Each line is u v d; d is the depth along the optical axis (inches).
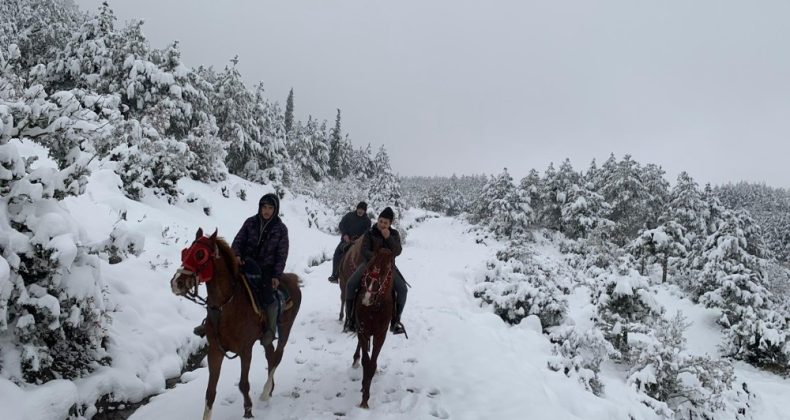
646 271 1321.4
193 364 313.6
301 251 732.7
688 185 1568.7
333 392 262.5
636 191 1717.5
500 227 1636.3
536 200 1807.3
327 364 303.6
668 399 403.5
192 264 189.8
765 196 4303.6
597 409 296.4
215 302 201.8
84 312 235.3
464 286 577.3
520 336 415.2
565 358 365.4
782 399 596.1
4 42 1254.9
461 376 296.4
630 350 449.7
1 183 213.0
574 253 1477.6
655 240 1196.5
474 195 3174.2
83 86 1016.2
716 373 422.0
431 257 901.8
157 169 677.9
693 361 421.7
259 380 271.9
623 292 505.0
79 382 227.0
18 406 187.0
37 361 205.8
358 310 250.1
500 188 1793.8
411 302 490.0
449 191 3388.3
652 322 505.0
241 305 209.0
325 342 345.1
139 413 229.3
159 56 1088.2
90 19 1061.8
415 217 1978.3
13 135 235.3
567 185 1747.0
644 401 367.9
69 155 258.4
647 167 1931.6
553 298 489.1
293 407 241.6
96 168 573.9
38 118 237.9
